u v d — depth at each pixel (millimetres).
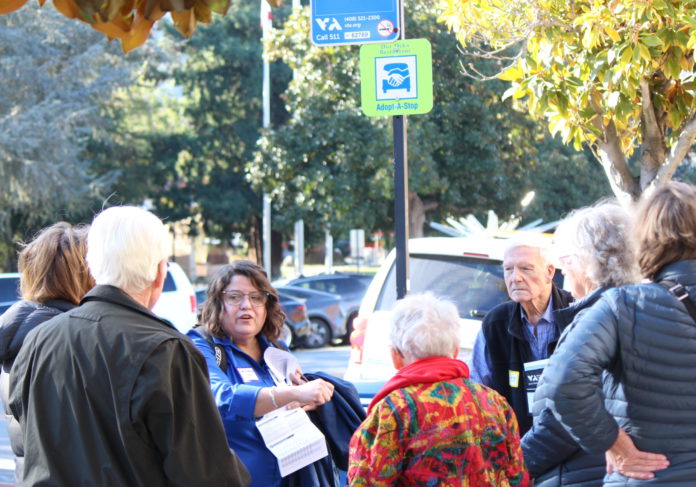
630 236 3385
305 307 20391
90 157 37750
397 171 5270
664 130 6426
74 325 2736
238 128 38281
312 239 41750
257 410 3623
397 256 5266
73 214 32500
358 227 24156
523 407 4148
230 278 3988
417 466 2895
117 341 2656
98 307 2756
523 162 24688
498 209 25203
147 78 38844
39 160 28625
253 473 3686
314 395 3613
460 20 7270
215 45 37750
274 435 3584
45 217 32500
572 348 2918
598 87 6488
